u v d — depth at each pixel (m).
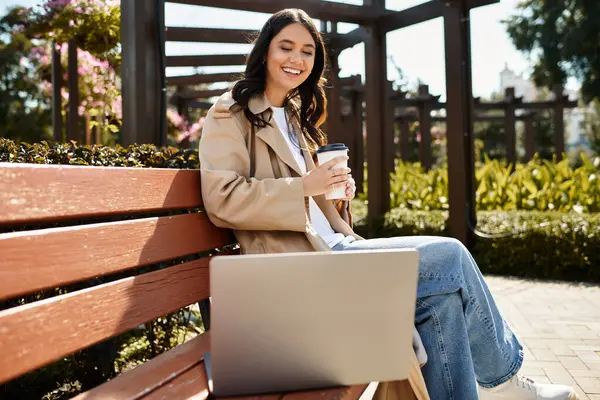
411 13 6.45
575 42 17.83
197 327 3.12
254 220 1.73
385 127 7.23
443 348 1.70
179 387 1.24
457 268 1.71
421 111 13.68
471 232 6.00
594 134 25.19
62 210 1.27
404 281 1.25
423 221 6.56
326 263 1.19
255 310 1.17
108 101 5.64
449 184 6.08
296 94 2.34
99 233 1.37
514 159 14.86
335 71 8.32
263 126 1.95
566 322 3.71
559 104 14.69
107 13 5.04
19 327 1.10
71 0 5.01
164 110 4.25
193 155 2.93
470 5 6.04
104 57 5.44
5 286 1.08
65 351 1.21
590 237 5.16
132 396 1.17
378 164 7.20
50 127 15.84
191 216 1.81
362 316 1.24
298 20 2.08
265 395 1.23
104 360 2.29
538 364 2.89
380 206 7.28
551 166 7.63
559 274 5.34
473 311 1.73
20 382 2.29
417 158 22.28
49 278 1.19
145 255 1.54
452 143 6.05
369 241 1.93
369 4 6.59
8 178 1.13
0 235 1.10
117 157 2.49
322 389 1.26
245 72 2.08
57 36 5.45
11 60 15.49
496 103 14.87
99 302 1.34
